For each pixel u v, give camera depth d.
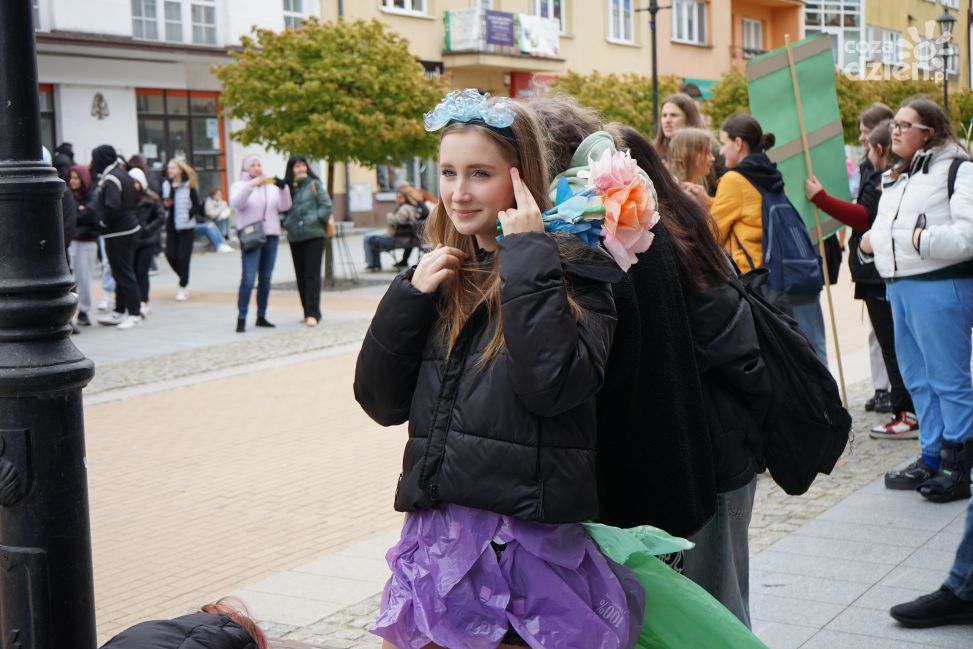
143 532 5.68
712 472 2.93
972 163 5.41
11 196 2.88
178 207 15.62
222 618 2.62
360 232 29.12
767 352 3.28
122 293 13.22
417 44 30.28
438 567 2.41
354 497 6.25
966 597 4.11
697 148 5.91
